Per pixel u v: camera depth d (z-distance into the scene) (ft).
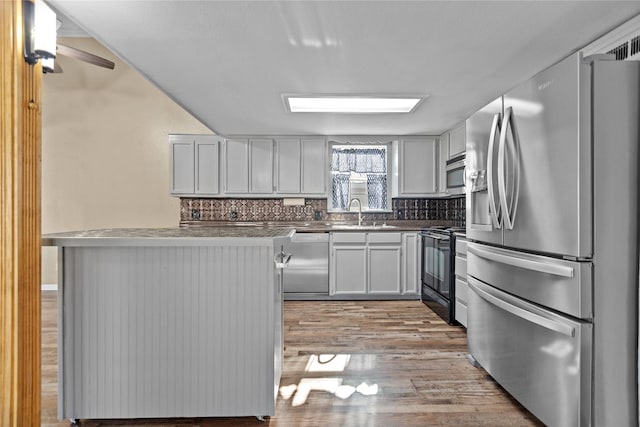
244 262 7.01
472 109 13.07
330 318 13.84
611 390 5.62
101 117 18.85
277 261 7.66
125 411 6.95
